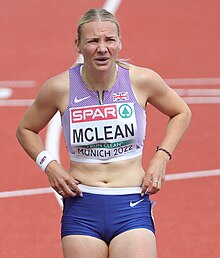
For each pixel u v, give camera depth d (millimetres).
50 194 25141
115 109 14586
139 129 14727
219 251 21188
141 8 56094
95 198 14609
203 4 57094
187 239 21891
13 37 49188
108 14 14414
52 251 21125
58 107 14836
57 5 56688
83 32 14352
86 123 14609
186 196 24953
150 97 14953
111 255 14344
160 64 43125
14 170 27453
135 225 14492
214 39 48781
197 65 42719
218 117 33562
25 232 22312
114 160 14695
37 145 15180
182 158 28531
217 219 23266
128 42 48094
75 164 14875
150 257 14031
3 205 24250
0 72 41562
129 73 14750
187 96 36906
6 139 30922
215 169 27531
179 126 15211
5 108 35156
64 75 14812
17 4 57094
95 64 14289
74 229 14625
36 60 43969
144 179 14656
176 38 49031
